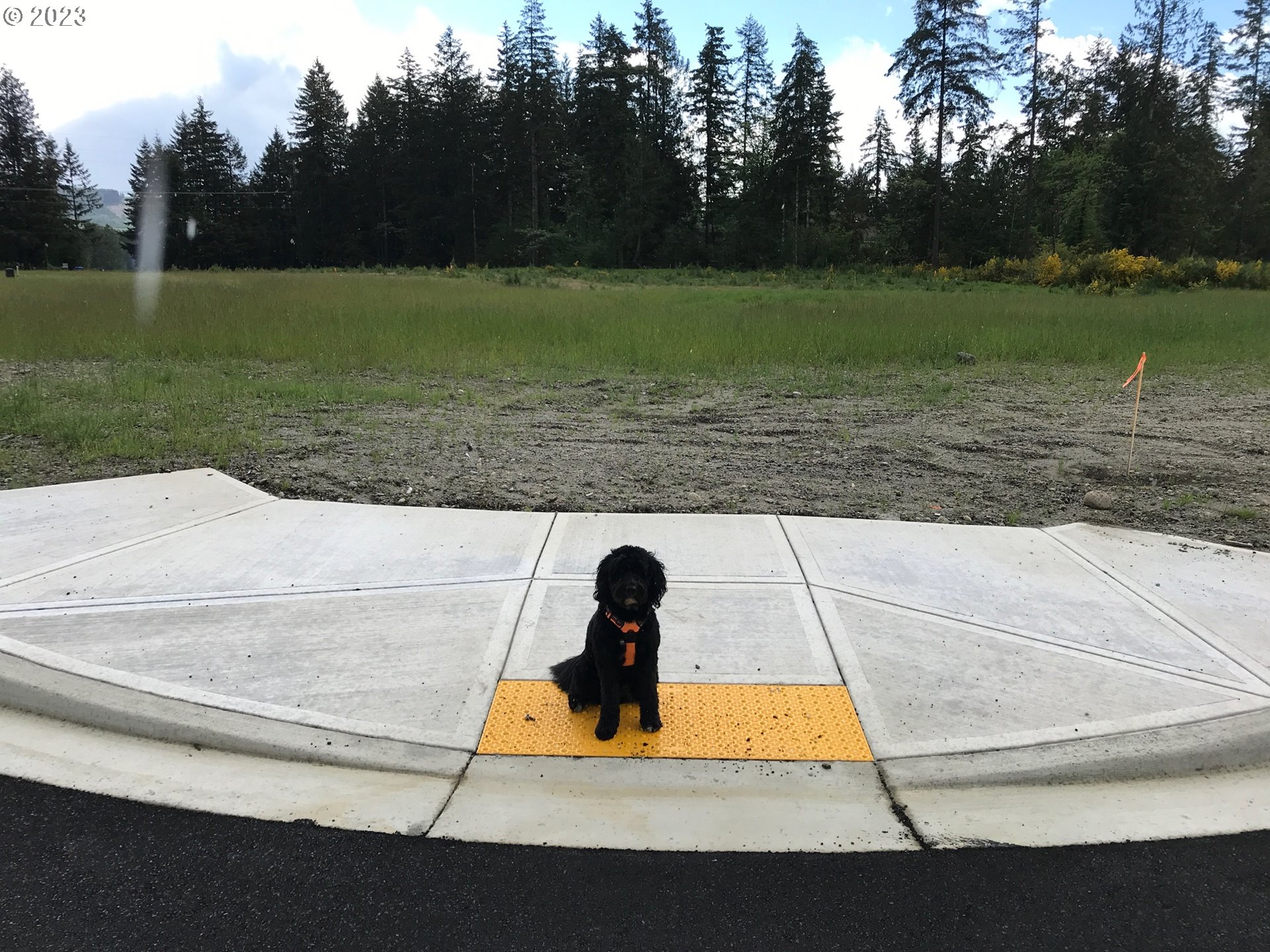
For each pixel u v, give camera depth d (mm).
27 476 6492
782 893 2527
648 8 69750
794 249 61406
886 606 4410
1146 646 4016
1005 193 60500
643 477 6738
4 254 82250
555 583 4602
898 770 3109
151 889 2512
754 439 8117
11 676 3537
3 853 2646
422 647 3893
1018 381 11734
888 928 2404
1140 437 8375
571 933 2355
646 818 2857
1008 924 2430
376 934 2346
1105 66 60938
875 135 79812
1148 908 2496
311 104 81438
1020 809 2953
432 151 75812
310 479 6484
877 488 6578
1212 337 16141
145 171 83500
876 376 12023
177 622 4074
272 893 2496
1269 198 61875
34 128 86438
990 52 56031
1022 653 3938
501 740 3244
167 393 9523
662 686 3623
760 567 4875
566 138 72500
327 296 21734
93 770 3072
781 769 3119
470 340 13945
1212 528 5758
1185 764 3193
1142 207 52438
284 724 3291
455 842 2725
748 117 72312
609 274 48531
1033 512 6066
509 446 7629
